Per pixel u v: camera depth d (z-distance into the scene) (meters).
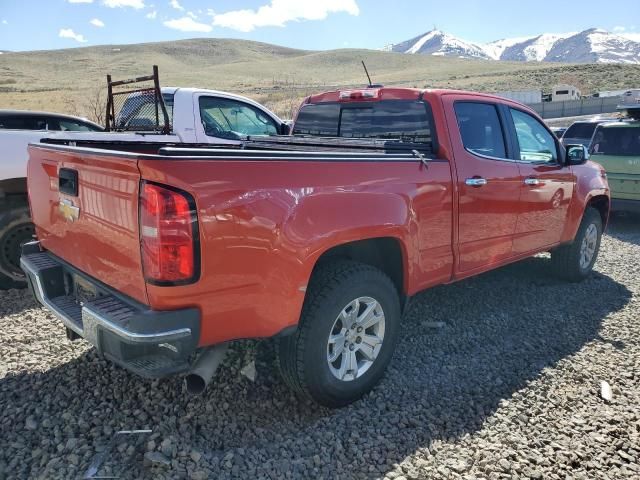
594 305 5.52
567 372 4.09
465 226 4.29
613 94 57.84
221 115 7.65
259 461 3.01
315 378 3.33
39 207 3.82
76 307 3.40
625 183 9.08
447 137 4.16
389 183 3.60
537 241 5.30
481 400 3.69
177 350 2.76
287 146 4.58
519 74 105.75
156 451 2.99
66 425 3.27
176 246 2.65
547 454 3.14
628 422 3.46
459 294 5.75
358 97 4.75
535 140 5.24
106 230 2.98
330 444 3.19
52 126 7.29
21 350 4.27
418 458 3.09
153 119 7.41
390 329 3.75
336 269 3.44
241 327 2.96
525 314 5.23
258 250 2.92
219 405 3.52
